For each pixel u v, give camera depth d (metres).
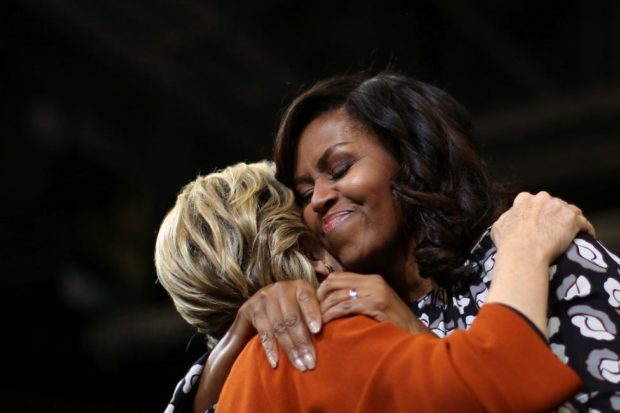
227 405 4.07
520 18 16.33
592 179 16.02
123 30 17.30
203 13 16.70
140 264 20.70
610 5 16.11
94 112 20.56
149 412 19.17
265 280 4.57
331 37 16.80
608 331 3.83
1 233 20.42
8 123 20.38
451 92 16.50
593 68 16.20
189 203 4.84
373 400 3.71
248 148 18.83
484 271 4.49
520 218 4.12
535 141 16.41
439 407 3.54
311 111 4.98
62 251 20.70
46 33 19.12
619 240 14.13
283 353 4.04
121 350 19.31
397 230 4.75
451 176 4.80
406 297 4.86
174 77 17.92
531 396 3.46
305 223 4.87
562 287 3.96
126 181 20.94
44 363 20.08
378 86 4.93
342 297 4.10
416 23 16.03
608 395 3.67
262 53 17.31
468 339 3.61
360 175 4.71
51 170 20.81
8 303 20.34
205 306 4.63
